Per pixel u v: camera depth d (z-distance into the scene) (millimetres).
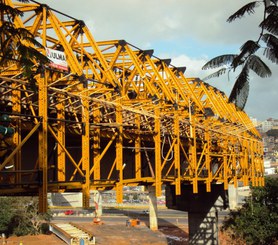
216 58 10688
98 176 25422
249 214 61156
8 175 20984
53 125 23734
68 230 88375
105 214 135750
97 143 26297
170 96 35219
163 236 92625
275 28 9641
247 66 10258
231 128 50531
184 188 55656
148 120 33188
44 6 23703
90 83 31203
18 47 8328
